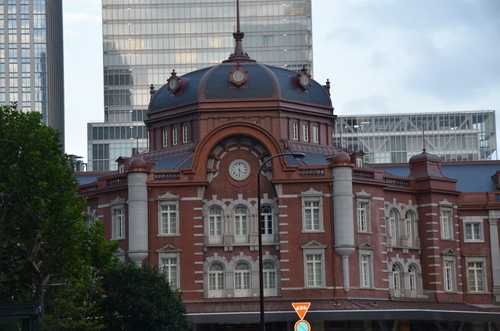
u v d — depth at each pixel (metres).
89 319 92.38
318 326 107.44
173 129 116.12
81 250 85.69
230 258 108.19
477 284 119.69
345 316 103.25
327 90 120.06
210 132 108.88
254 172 109.31
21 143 83.81
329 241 107.25
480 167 128.00
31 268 79.62
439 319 106.31
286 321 106.94
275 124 112.12
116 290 94.44
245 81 113.00
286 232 107.31
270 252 108.31
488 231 120.19
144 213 107.31
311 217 107.81
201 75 116.69
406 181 116.94
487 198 120.62
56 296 90.00
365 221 110.31
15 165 81.81
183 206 107.94
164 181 108.00
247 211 108.88
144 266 96.75
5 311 69.31
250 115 112.12
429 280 116.12
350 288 106.94
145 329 93.88
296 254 107.06
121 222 110.56
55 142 87.69
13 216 82.12
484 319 108.19
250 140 109.69
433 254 116.06
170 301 95.12
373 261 110.12
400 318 104.81
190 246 107.25
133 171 107.62
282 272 106.88
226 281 107.75
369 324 108.19
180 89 116.31
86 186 116.19
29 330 70.38
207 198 108.94
